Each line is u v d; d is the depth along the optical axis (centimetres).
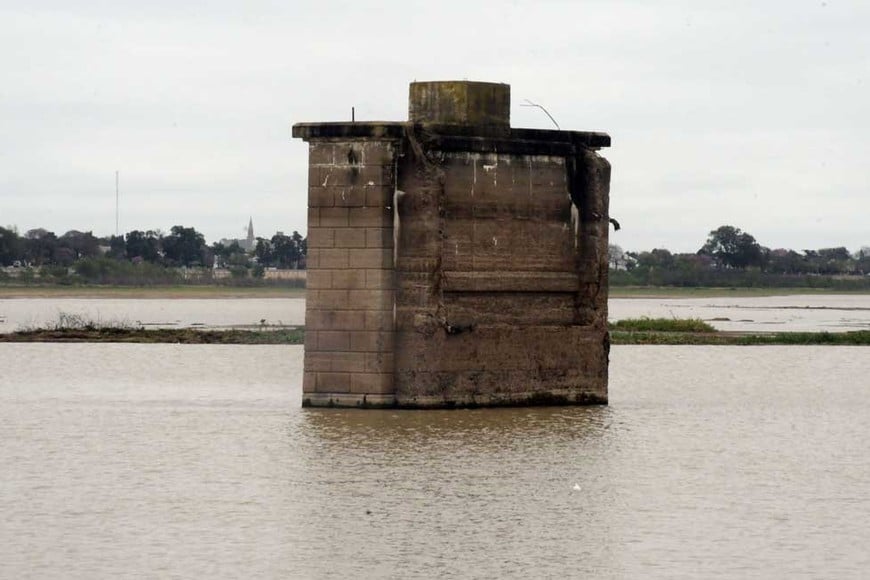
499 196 9100
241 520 6406
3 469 7494
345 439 8194
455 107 8994
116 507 6638
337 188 8862
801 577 5647
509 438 8275
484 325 9106
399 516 6475
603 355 9531
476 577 5597
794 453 8106
